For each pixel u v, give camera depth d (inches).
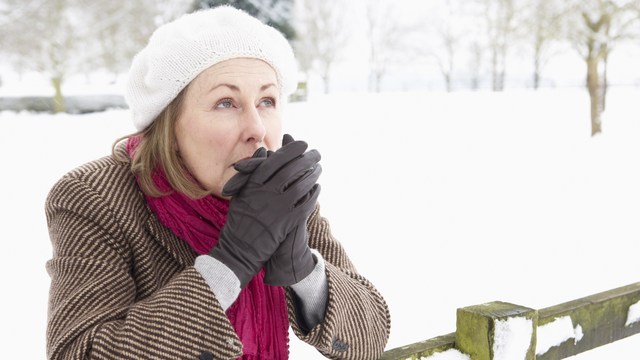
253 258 32.9
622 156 370.0
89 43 860.6
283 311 39.7
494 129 553.3
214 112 36.5
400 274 156.3
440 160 366.6
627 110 678.5
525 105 837.2
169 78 36.1
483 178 303.3
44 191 268.7
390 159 368.5
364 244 184.5
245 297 38.2
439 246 182.2
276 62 37.9
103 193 36.8
